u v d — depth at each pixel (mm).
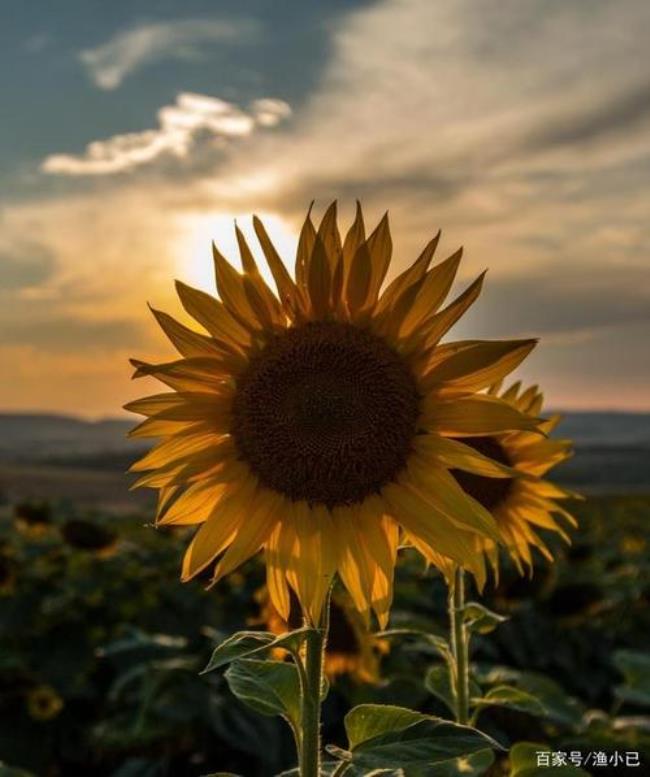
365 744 430
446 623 1426
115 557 2035
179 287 495
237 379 499
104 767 1379
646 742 824
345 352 488
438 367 487
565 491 672
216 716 1121
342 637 903
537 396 701
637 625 1698
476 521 469
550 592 1521
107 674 1519
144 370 487
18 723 1381
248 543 487
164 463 498
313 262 478
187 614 1599
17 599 1660
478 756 530
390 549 484
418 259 482
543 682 861
